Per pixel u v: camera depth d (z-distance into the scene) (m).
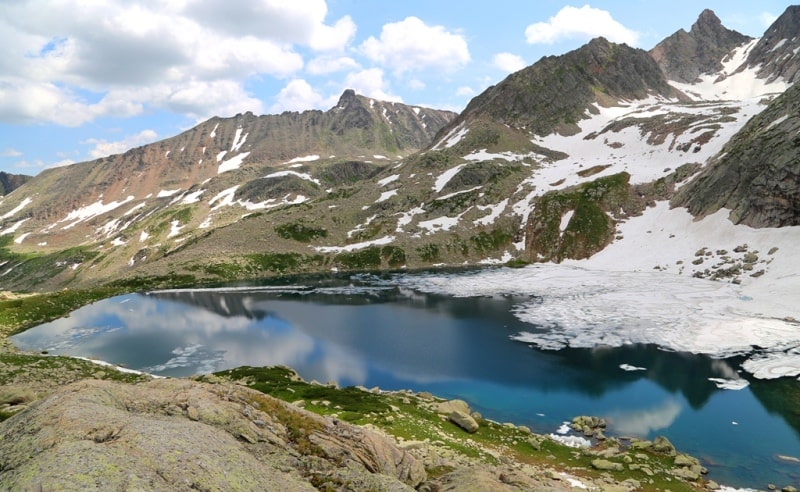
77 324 86.56
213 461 11.96
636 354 59.69
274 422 16.64
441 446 27.69
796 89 114.00
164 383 17.52
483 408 46.31
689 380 50.88
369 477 14.93
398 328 77.50
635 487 27.34
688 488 28.30
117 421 12.56
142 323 86.25
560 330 71.81
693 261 102.56
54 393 14.13
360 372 57.41
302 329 78.81
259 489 11.80
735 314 70.31
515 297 96.50
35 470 9.78
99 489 9.29
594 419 41.91
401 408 37.72
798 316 66.06
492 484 17.56
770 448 36.28
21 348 69.81
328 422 17.94
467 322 79.56
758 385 48.47
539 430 40.97
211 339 74.06
